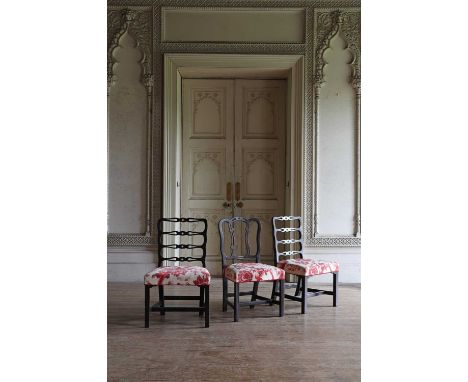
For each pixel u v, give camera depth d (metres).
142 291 4.20
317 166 4.82
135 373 2.16
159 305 3.25
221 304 3.70
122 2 4.77
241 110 5.17
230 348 2.54
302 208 4.79
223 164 5.17
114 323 3.08
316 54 4.82
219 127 5.18
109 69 4.76
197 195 5.16
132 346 2.58
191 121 5.16
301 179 4.80
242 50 4.80
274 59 4.79
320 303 3.76
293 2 4.82
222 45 4.79
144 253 4.76
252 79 5.17
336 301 3.63
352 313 3.39
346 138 4.82
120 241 4.75
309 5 4.82
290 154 4.86
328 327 3.00
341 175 4.82
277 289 4.28
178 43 4.79
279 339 2.72
